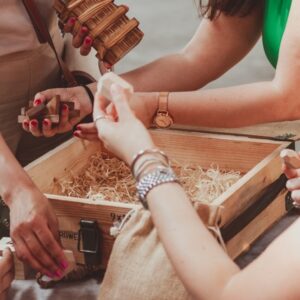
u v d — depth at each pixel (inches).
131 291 55.0
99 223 62.5
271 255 43.6
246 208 64.2
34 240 61.9
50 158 72.7
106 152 80.0
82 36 71.5
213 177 73.2
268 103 69.5
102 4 71.3
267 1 75.6
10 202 63.6
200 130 78.7
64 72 80.7
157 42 197.6
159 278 54.2
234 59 81.1
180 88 80.0
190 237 45.4
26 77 79.4
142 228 56.1
